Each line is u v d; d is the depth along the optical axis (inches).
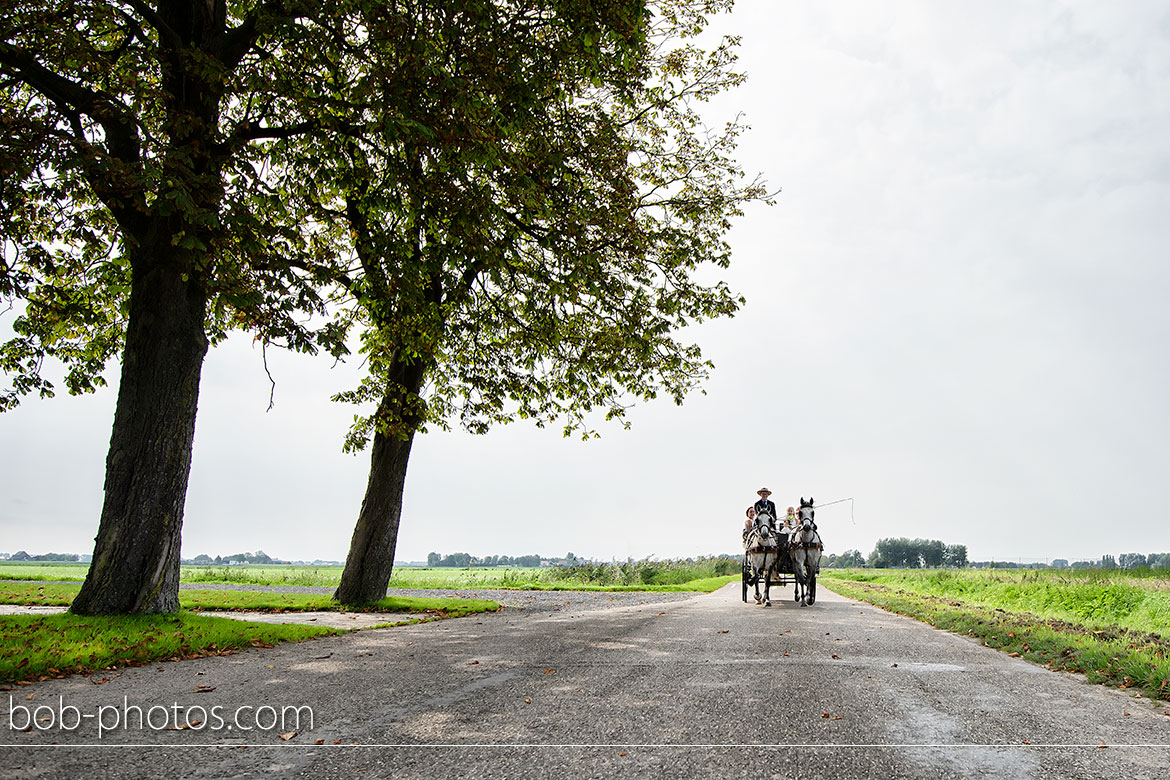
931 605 722.2
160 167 384.5
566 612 635.5
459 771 156.9
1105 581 881.5
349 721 200.4
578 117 570.9
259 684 255.1
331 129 505.0
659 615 568.1
